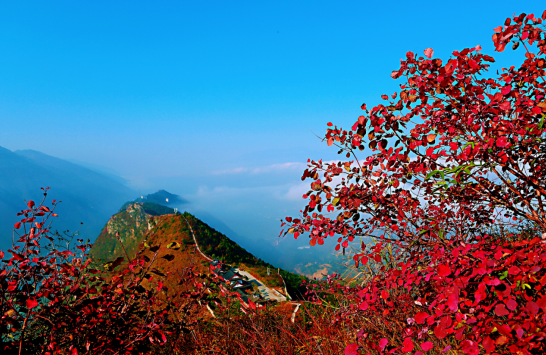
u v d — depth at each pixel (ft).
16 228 11.05
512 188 10.48
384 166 10.46
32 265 10.95
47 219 11.55
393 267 11.94
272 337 16.42
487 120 9.87
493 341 5.44
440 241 10.27
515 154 10.03
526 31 9.80
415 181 11.58
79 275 11.96
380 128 10.30
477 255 7.19
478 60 10.66
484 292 6.11
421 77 10.46
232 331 17.38
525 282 6.19
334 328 13.71
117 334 11.58
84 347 11.13
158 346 16.98
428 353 8.98
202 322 18.65
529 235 12.38
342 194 10.78
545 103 8.46
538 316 5.25
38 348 10.81
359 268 14.16
